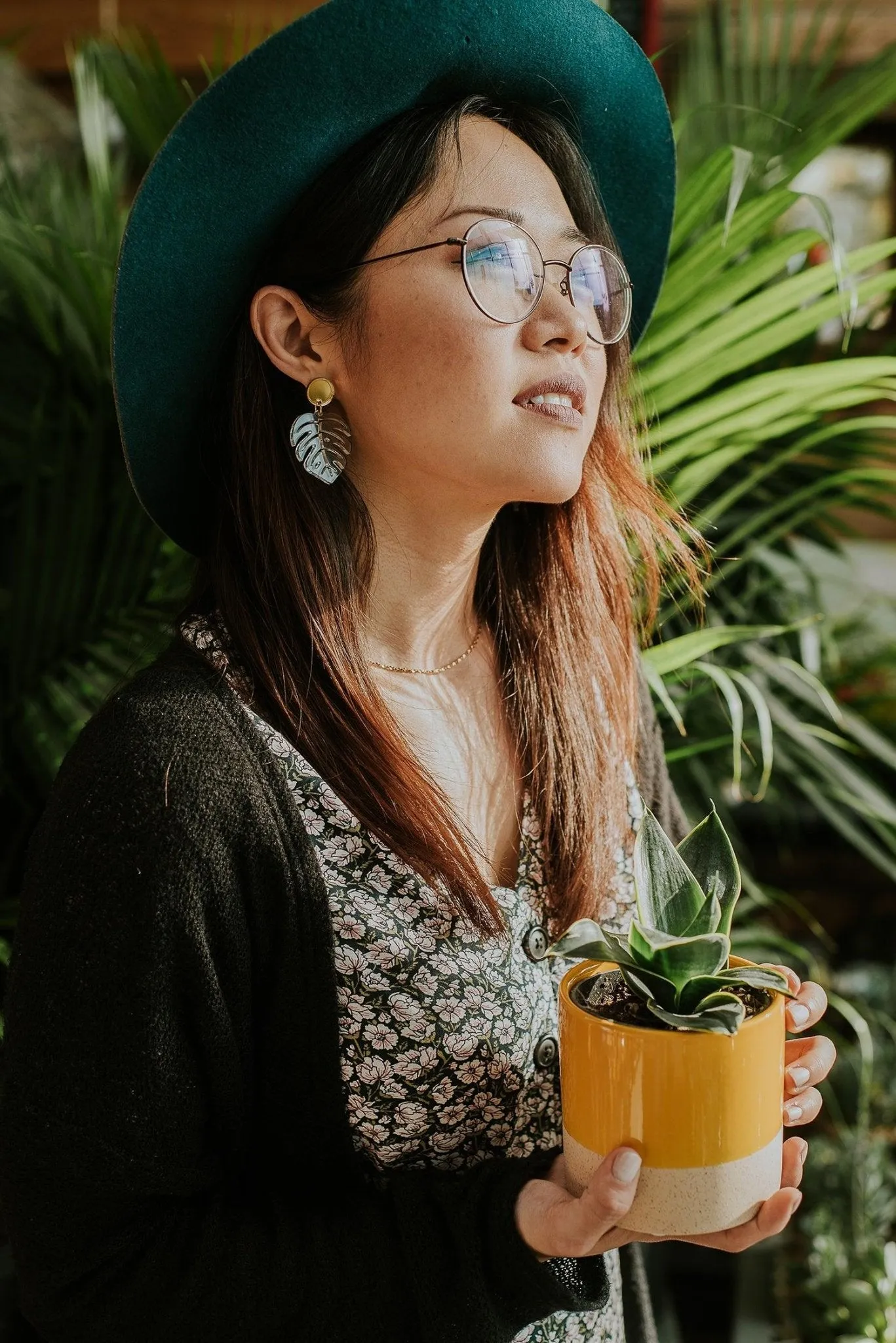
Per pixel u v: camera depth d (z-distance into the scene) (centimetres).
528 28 76
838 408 115
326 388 74
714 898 60
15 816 136
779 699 147
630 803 86
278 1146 74
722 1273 172
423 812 71
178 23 250
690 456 120
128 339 77
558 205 74
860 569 246
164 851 65
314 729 71
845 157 265
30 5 255
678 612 115
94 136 156
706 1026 56
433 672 82
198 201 74
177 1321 67
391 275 71
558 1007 77
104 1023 64
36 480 123
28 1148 65
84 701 120
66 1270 67
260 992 70
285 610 74
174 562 123
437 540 78
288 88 71
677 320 114
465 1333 64
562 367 71
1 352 136
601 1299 64
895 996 188
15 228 125
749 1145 58
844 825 138
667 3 225
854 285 107
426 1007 70
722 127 139
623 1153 57
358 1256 67
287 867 68
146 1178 66
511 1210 64
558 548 86
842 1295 143
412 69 73
